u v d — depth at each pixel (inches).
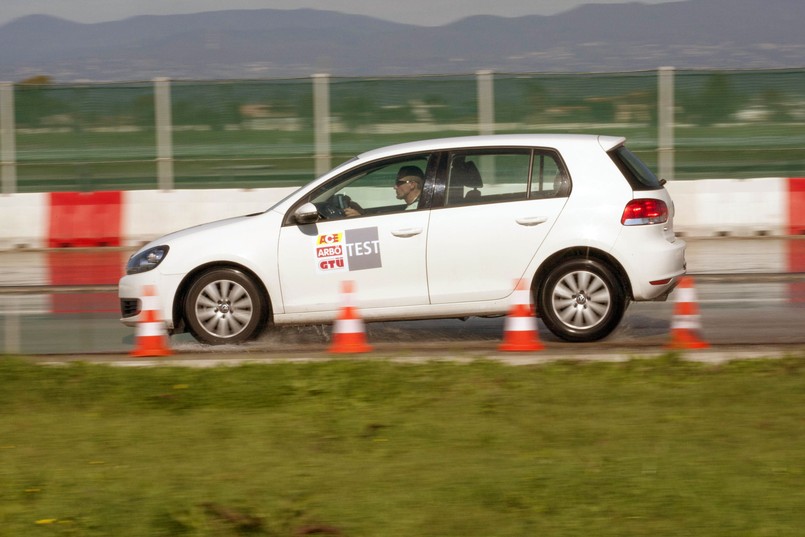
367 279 1283.2
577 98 2573.8
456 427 915.4
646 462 792.9
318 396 1035.9
